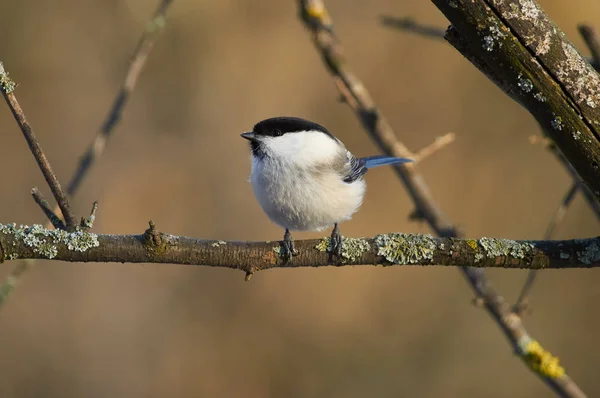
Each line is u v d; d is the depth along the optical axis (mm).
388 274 12797
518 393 11719
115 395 11344
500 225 12992
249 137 6398
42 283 11875
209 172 13367
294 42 13961
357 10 13922
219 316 12352
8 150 12883
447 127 13492
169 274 12406
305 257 4762
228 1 13812
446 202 13141
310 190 6262
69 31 13531
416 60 13750
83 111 13367
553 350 12031
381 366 12195
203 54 13773
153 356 11789
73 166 12992
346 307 12602
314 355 12289
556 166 12938
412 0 13812
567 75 3809
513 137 13211
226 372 11914
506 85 4008
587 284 12195
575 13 13039
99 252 4469
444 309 12477
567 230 12703
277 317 12461
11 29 13227
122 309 11992
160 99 13609
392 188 13750
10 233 4410
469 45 3928
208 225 13023
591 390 11766
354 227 13516
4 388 11156
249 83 13797
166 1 7203
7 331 11477
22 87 13203
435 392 11953
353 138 13734
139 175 13141
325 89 13859
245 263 4715
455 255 4652
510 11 3764
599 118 3830
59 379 11328
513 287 12344
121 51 13594
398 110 13633
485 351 12078
